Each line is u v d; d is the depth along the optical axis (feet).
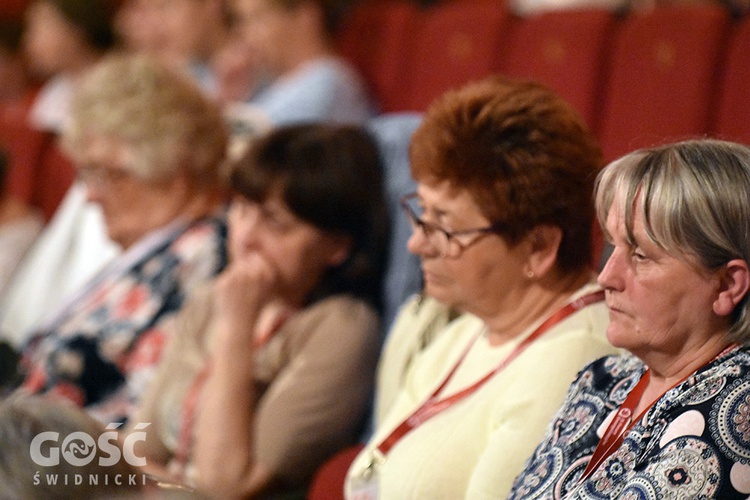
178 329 18.37
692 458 8.62
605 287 9.59
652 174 9.28
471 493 11.51
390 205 18.01
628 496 8.72
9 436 6.93
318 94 25.70
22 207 27.04
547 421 11.39
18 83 39.83
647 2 22.45
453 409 12.73
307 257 17.11
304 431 16.22
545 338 12.08
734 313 9.27
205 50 32.68
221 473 15.90
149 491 7.16
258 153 17.07
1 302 25.73
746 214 9.00
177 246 19.98
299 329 17.07
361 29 27.68
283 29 27.73
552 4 24.03
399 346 15.76
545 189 12.05
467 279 12.56
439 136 12.38
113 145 19.92
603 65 20.71
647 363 9.65
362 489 13.11
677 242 9.07
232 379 16.38
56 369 19.08
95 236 23.99
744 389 8.81
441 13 25.00
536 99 12.35
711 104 18.97
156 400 17.72
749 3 20.24
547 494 9.96
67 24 34.63
